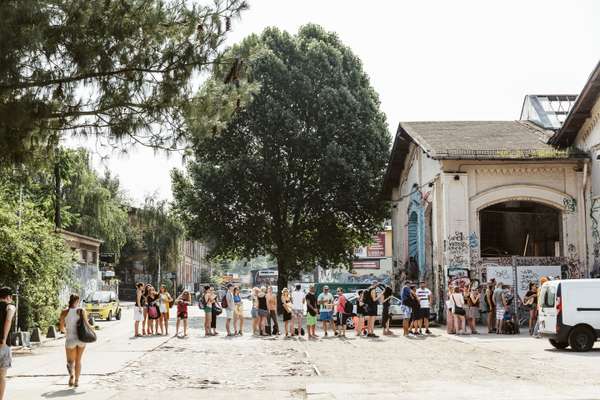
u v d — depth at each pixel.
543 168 31.28
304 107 41.06
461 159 30.52
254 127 40.25
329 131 40.75
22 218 24.50
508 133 34.75
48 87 10.64
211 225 41.69
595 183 30.20
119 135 11.30
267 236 42.88
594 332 19.30
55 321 27.56
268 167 39.69
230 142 41.12
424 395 11.50
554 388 12.24
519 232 37.25
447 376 14.16
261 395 11.94
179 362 17.41
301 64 41.41
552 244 35.06
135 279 79.12
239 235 41.66
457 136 33.69
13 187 25.05
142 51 10.95
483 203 31.16
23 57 9.96
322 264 44.88
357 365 16.38
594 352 19.03
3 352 10.42
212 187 40.66
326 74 41.78
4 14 9.27
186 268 102.81
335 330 26.16
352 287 37.00
